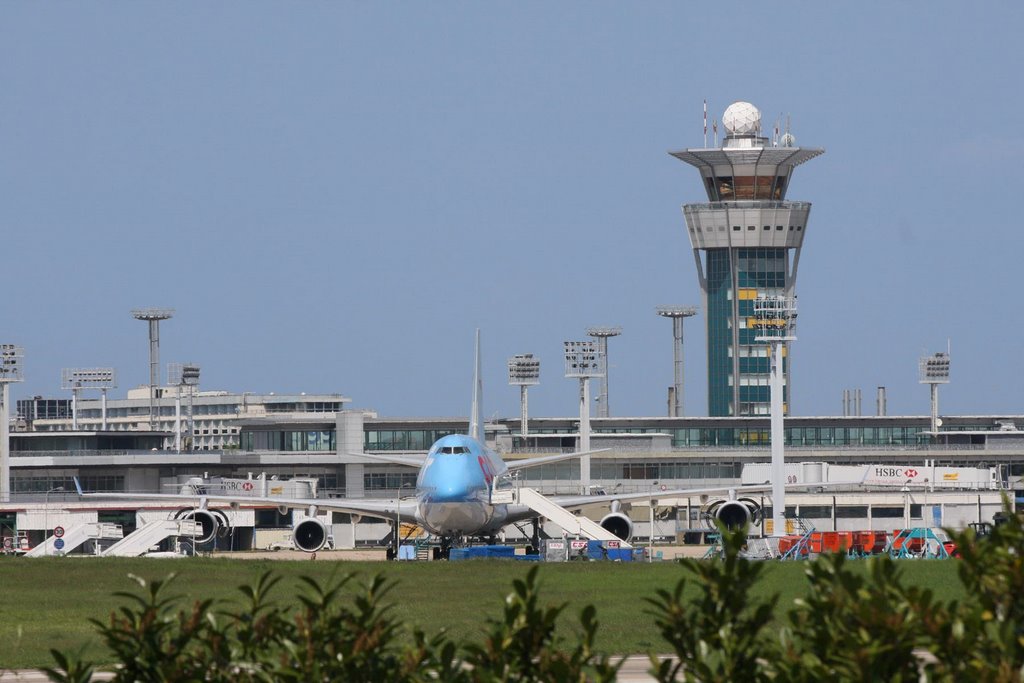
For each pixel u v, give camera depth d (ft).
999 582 217.56
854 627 215.31
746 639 223.92
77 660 243.81
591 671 418.92
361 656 230.68
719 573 226.99
